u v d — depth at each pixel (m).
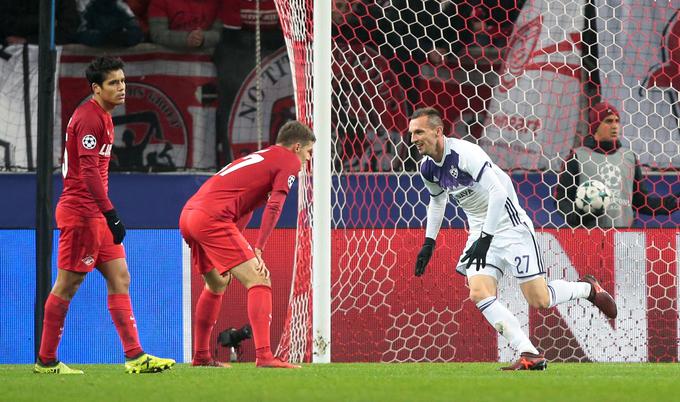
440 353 27.89
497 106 34.62
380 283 28.12
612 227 28.53
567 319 27.77
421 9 34.66
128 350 19.05
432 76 34.69
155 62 35.41
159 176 30.86
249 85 35.78
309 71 27.06
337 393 13.88
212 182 20.34
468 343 27.92
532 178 30.50
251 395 13.69
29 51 34.81
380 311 28.03
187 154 35.38
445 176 20.42
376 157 33.78
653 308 27.86
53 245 27.98
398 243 28.36
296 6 26.69
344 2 33.94
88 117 18.25
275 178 20.19
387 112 34.22
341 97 33.94
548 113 34.38
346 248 28.31
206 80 35.62
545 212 29.98
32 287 27.70
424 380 16.45
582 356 27.67
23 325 27.59
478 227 20.91
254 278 20.00
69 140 18.58
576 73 34.28
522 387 15.00
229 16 35.81
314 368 20.80
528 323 27.80
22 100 34.62
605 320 27.77
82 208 18.72
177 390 14.63
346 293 28.08
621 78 34.16
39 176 23.20
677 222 29.62
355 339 27.88
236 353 26.39
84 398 13.71
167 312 27.72
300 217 26.58
